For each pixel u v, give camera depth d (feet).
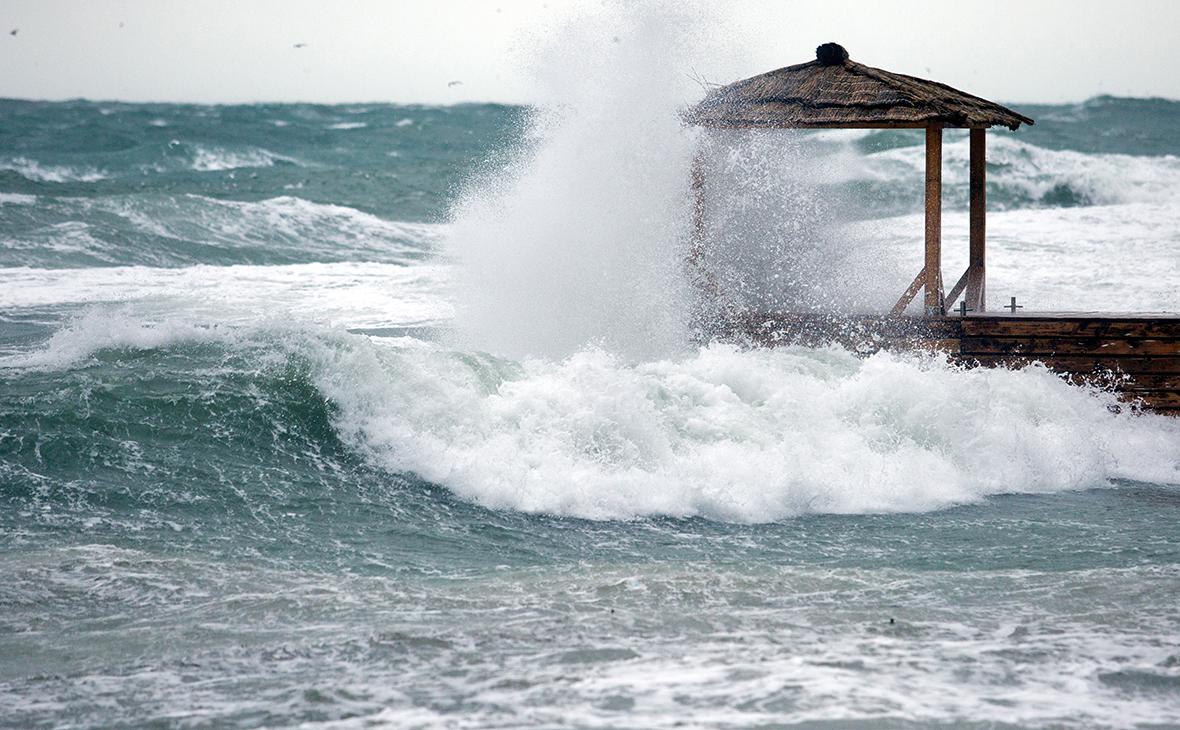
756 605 77.30
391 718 56.90
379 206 443.73
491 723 55.72
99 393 117.08
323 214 379.96
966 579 83.87
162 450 109.60
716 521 102.17
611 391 114.32
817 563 88.99
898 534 98.22
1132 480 120.67
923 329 138.82
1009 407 125.08
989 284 222.89
